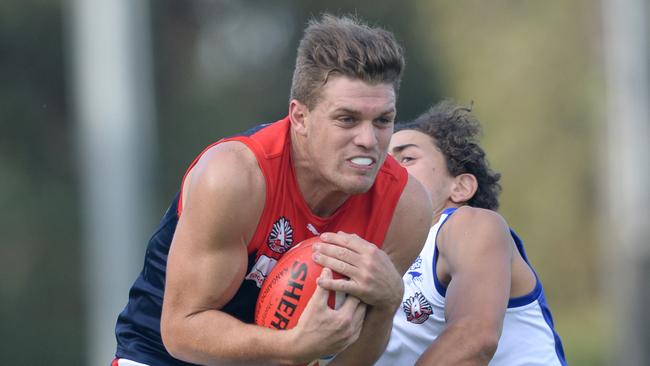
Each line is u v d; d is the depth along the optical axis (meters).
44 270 80.75
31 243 80.62
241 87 92.00
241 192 15.91
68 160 83.50
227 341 16.05
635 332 50.25
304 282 16.16
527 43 83.25
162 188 81.75
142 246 39.81
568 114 81.75
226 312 16.95
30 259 80.50
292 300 16.17
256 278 16.69
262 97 92.56
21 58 82.44
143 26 42.72
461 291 17.81
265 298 16.39
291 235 16.59
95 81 39.66
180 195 17.73
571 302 82.19
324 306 15.92
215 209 15.85
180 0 91.69
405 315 19.27
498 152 81.62
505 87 82.81
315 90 15.73
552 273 81.81
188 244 16.09
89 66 39.78
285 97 92.56
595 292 81.81
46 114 83.69
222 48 94.62
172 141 84.69
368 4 89.81
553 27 83.44
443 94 85.25
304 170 16.33
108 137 39.50
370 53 15.49
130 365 18.36
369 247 16.20
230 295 16.38
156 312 18.28
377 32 15.88
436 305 18.91
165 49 90.19
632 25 53.81
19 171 82.06
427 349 17.41
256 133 16.52
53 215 81.38
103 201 39.47
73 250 81.88
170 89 89.12
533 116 81.94
